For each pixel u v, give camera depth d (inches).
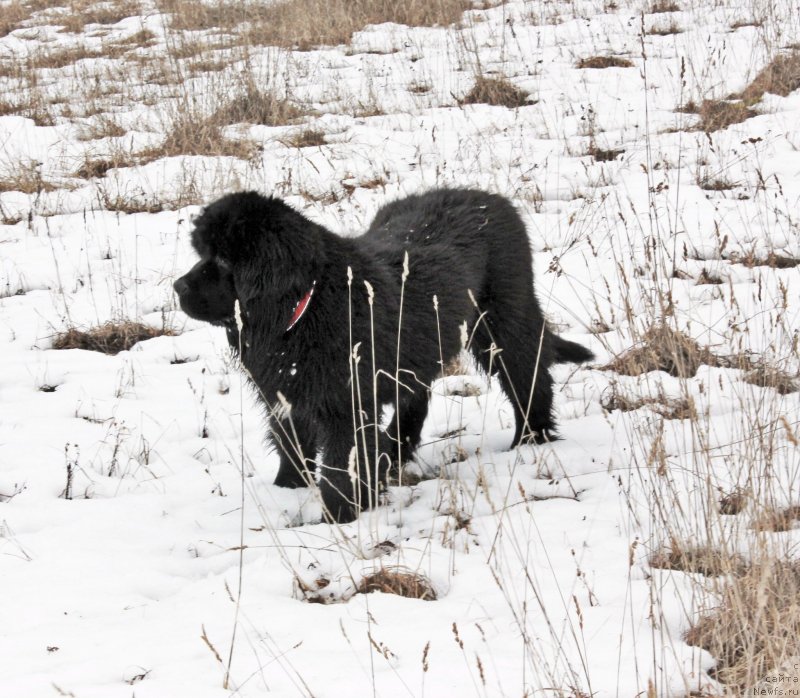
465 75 445.7
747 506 135.7
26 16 652.7
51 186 347.3
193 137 377.4
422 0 565.6
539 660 107.7
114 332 250.7
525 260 199.6
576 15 526.3
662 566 137.4
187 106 388.2
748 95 384.8
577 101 401.1
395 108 410.3
